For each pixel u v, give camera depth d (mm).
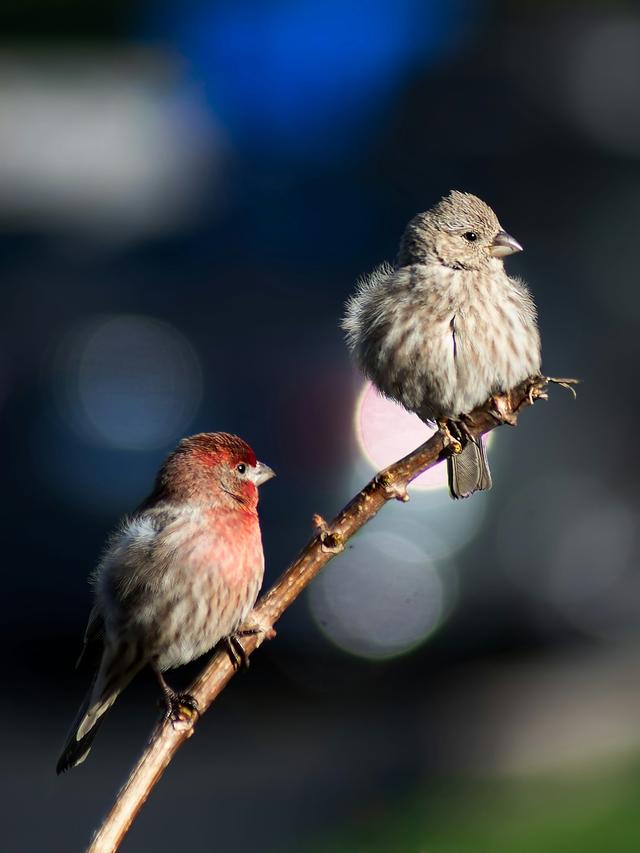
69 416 12242
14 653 12406
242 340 12195
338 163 13992
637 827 10086
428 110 14297
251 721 12750
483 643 12273
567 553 12172
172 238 13430
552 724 12031
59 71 36625
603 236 13453
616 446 12523
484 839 10227
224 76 21547
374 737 12445
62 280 13211
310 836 10820
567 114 14195
